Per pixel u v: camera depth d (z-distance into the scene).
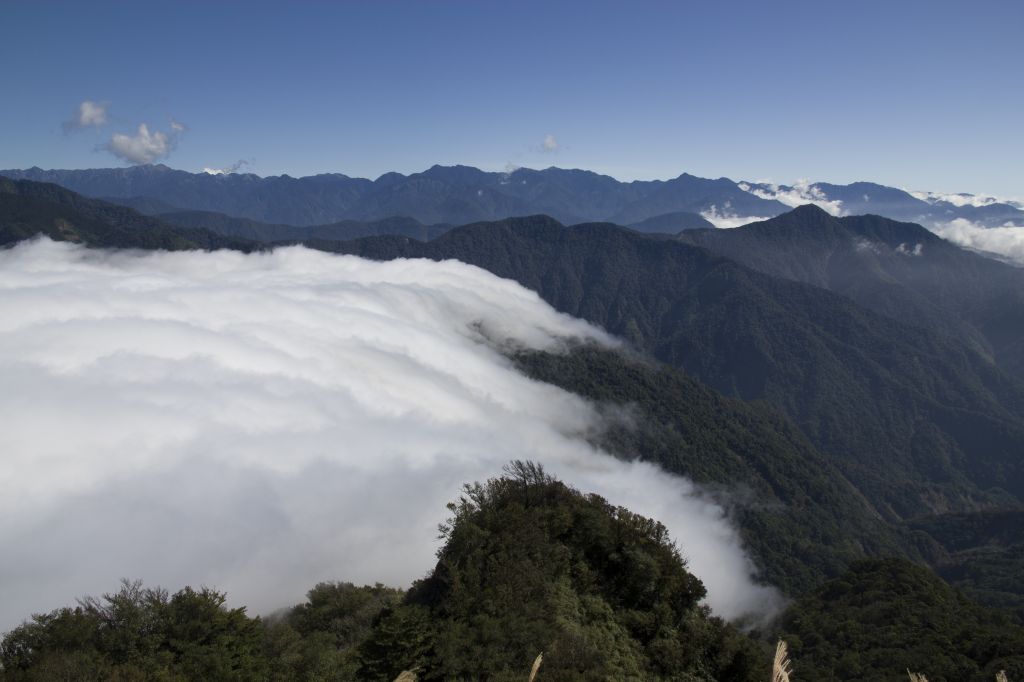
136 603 31.30
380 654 28.58
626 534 38.16
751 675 32.38
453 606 30.75
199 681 27.69
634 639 32.62
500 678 26.55
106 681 26.19
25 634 28.66
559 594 33.53
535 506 40.00
